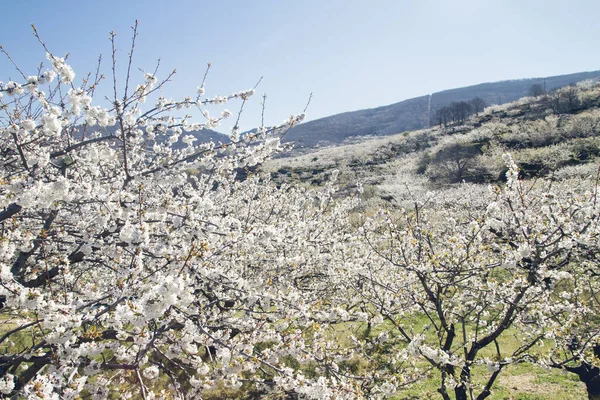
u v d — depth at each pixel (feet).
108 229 15.03
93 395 15.84
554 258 23.62
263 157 19.15
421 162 167.12
